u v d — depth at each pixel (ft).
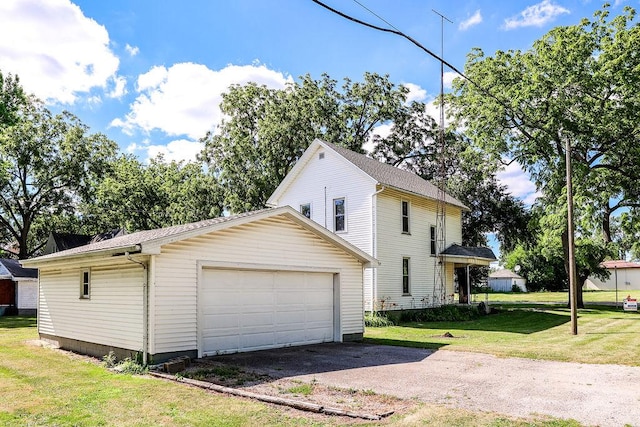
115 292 36.96
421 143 127.85
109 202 129.90
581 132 85.35
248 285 40.32
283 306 43.14
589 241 89.10
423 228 83.15
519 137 94.63
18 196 124.16
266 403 23.63
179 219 116.57
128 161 139.23
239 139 110.22
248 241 39.86
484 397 24.59
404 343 46.14
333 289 48.32
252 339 40.29
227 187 112.37
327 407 22.40
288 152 108.68
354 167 73.77
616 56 82.28
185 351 34.76
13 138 118.83
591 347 41.86
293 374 30.66
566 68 84.74
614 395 24.89
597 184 88.07
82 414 21.85
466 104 97.96
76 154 128.36
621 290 192.44
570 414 21.35
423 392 25.75
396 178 81.46
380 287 70.95
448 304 85.76
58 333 45.91
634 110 81.25
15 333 59.21
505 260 216.54
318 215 77.97
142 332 33.53
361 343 46.52
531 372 31.24
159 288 33.47
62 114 128.47
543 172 93.25
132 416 21.48
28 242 152.46
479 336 53.01
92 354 39.55
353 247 48.49
